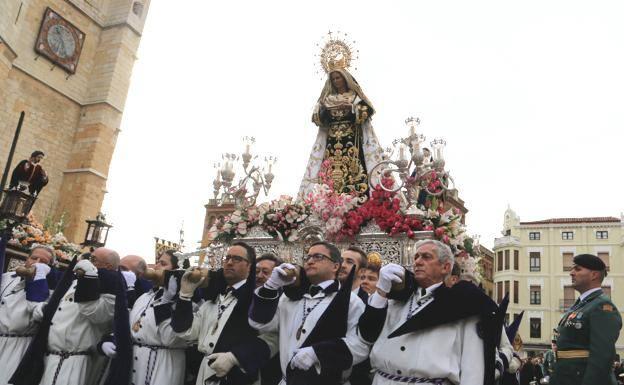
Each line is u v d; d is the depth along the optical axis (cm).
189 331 471
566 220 4672
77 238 2625
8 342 588
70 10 2847
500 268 4709
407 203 838
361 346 383
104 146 2853
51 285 670
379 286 377
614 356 457
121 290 493
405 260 784
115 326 480
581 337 490
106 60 2970
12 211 1096
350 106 1064
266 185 1082
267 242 930
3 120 2464
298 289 443
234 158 1038
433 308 355
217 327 465
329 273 434
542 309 4419
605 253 4400
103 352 514
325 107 1095
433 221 806
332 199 869
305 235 874
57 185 2728
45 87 2691
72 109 2842
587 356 481
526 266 4594
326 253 434
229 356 404
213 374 438
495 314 357
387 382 360
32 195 1143
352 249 539
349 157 1056
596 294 510
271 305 413
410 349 353
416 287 395
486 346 347
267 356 423
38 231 1173
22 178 1220
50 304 535
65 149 2786
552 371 515
